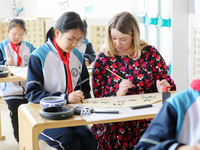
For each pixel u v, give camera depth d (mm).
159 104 1744
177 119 941
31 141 1447
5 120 3758
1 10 4902
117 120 1491
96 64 2074
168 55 3422
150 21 3645
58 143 1690
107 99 1868
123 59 2082
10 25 3258
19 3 4945
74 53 2016
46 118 1475
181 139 913
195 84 976
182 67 3381
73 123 1452
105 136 1968
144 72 2062
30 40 4629
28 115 1556
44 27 4633
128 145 1980
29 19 4609
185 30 3322
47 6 4961
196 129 907
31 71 1843
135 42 2039
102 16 4656
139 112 1577
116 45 2008
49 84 1880
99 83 2074
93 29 4625
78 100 1761
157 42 3564
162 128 938
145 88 2068
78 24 1749
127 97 1911
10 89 2842
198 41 3139
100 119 1468
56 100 1662
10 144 2990
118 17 1992
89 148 1754
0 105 4461
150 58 2100
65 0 4824
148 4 3641
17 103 2854
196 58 3203
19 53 3338
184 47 3350
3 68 2820
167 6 3367
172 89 2078
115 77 2053
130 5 4188
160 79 2092
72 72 1968
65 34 1755
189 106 940
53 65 1885
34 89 1801
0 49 3295
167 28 3396
